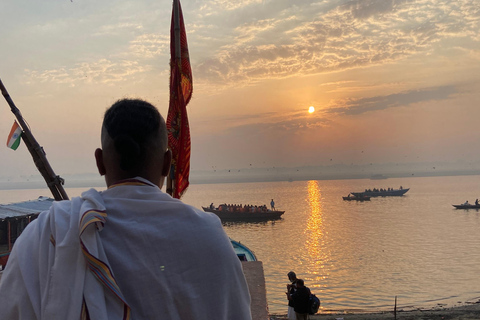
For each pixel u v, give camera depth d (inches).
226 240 54.1
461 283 1291.8
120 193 53.7
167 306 48.1
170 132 159.8
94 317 44.0
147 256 49.0
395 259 1715.1
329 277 1419.8
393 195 5890.8
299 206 4677.7
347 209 4128.9
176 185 159.5
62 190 123.6
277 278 1403.8
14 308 47.4
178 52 164.1
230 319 52.3
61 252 47.2
